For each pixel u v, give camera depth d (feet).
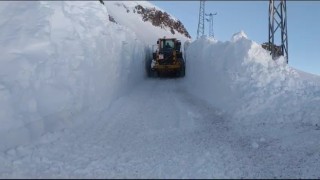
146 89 58.39
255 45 47.29
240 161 27.61
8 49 39.81
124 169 25.34
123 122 39.09
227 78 45.91
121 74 53.72
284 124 36.76
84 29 46.70
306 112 37.83
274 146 31.73
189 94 54.19
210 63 53.21
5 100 34.19
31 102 34.60
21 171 25.07
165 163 26.53
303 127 35.81
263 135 34.42
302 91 40.81
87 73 42.06
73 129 35.78
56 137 33.30
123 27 65.51
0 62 38.14
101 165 26.21
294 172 26.18
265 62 45.68
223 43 52.19
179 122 38.78
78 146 30.91
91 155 28.58
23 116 33.37
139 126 37.73
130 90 56.29
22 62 37.83
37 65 37.88
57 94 36.88
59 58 40.09
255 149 30.78
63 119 36.40
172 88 59.62
